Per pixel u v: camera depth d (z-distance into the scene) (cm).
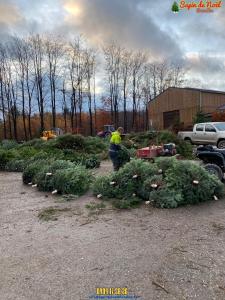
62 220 562
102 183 744
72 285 330
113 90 5347
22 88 4638
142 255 400
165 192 635
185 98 3484
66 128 4988
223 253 401
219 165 871
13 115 4631
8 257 405
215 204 642
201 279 337
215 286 322
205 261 379
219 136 1931
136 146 1744
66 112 4953
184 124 3316
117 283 332
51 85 4756
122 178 722
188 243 437
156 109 3894
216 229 493
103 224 532
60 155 1367
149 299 302
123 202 644
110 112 5381
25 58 4597
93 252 413
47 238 471
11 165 1312
